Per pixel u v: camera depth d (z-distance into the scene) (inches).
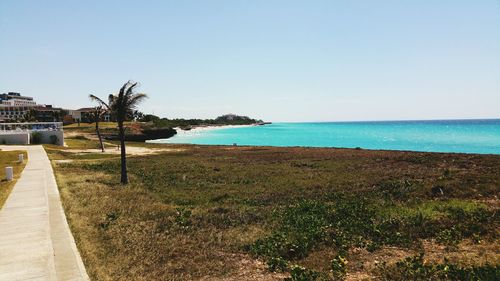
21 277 360.5
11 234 497.0
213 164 1614.2
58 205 676.7
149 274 396.8
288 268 424.2
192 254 469.4
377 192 913.5
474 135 4923.7
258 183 1098.1
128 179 1183.6
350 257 460.1
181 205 801.6
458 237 532.7
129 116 1171.3
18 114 7140.8
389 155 1822.1
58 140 2679.6
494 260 431.5
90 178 1145.4
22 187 856.9
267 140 4953.3
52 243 461.1
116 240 503.2
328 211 708.7
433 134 5457.7
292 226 607.5
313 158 1806.1
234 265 434.3
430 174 1173.7
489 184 920.9
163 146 3036.4
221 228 603.8
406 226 593.3
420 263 415.5
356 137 5162.4
